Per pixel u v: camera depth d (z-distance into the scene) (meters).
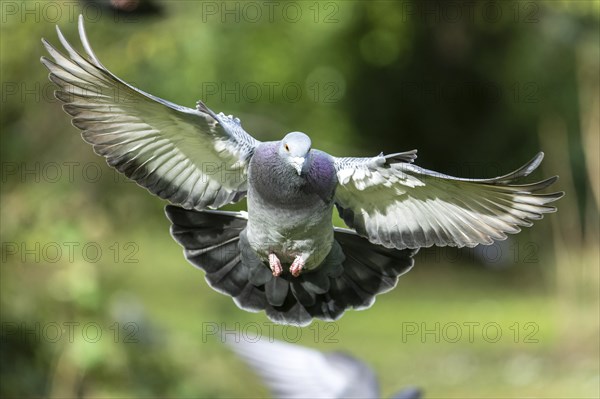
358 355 19.00
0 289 13.09
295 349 9.47
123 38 14.57
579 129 23.19
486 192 5.54
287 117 21.34
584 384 16.78
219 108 17.58
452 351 19.30
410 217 5.99
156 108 5.55
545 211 5.48
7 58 13.79
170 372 13.72
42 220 13.34
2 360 13.03
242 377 13.78
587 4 20.50
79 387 13.20
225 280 6.21
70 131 14.04
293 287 6.24
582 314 19.08
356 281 6.28
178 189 6.02
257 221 5.97
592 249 20.30
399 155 5.64
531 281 24.64
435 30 26.12
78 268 13.12
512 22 25.00
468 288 24.86
